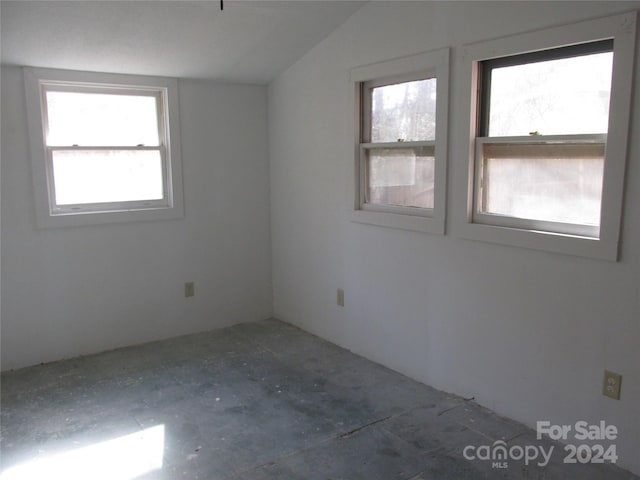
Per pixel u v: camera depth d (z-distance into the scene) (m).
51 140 3.44
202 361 3.47
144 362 3.46
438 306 2.95
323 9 3.14
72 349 3.57
